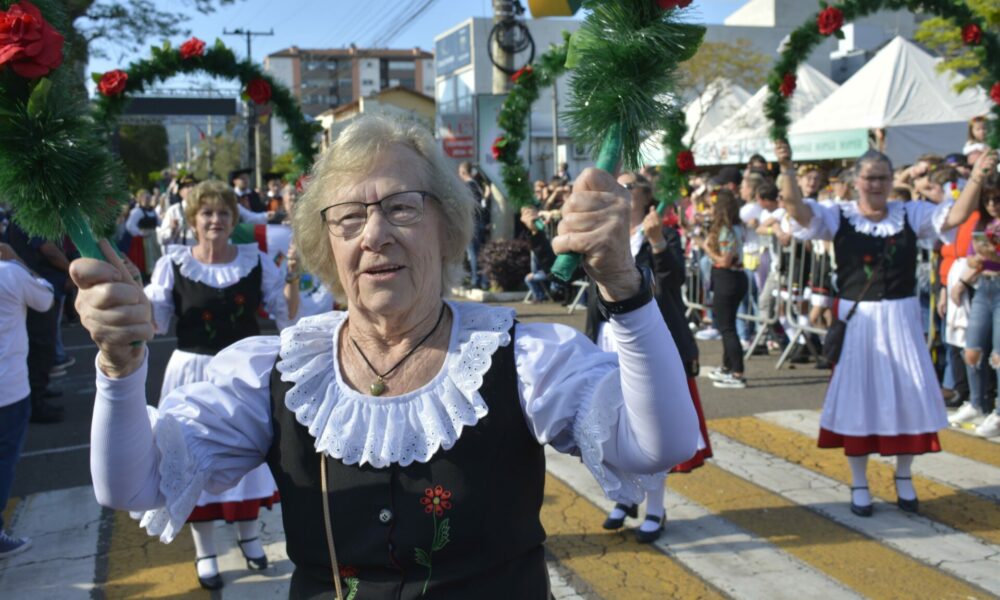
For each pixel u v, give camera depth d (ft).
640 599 12.57
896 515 15.43
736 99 57.88
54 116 5.13
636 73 5.08
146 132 142.20
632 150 5.09
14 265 13.94
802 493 16.58
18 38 4.98
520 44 43.47
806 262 27.32
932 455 18.65
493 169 43.34
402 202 5.75
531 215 14.40
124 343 5.17
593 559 13.93
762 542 14.40
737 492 16.69
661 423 5.15
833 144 40.83
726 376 25.27
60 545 15.01
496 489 5.52
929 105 39.09
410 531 5.44
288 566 14.01
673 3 5.04
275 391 6.03
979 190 15.05
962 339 21.27
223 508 13.08
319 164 6.06
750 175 30.07
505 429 5.59
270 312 14.56
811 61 91.30
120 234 47.21
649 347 5.04
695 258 33.55
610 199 4.74
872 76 40.75
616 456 5.54
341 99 366.43
